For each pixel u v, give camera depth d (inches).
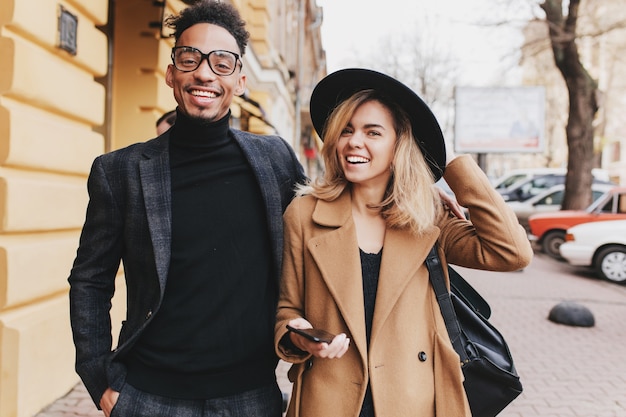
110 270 68.9
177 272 64.5
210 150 68.9
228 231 66.5
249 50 373.7
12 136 121.4
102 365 65.4
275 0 540.1
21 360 124.5
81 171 153.2
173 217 65.6
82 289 66.6
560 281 387.5
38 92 130.0
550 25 540.4
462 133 740.7
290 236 68.8
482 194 66.3
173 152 68.6
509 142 733.9
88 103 155.9
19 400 124.2
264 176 69.5
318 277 66.0
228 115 70.4
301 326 59.9
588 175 558.9
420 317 65.2
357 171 66.2
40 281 132.0
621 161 1362.0
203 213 66.2
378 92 67.1
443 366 64.1
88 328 66.2
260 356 67.6
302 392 65.7
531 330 247.9
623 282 379.2
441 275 67.0
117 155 68.1
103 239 67.1
